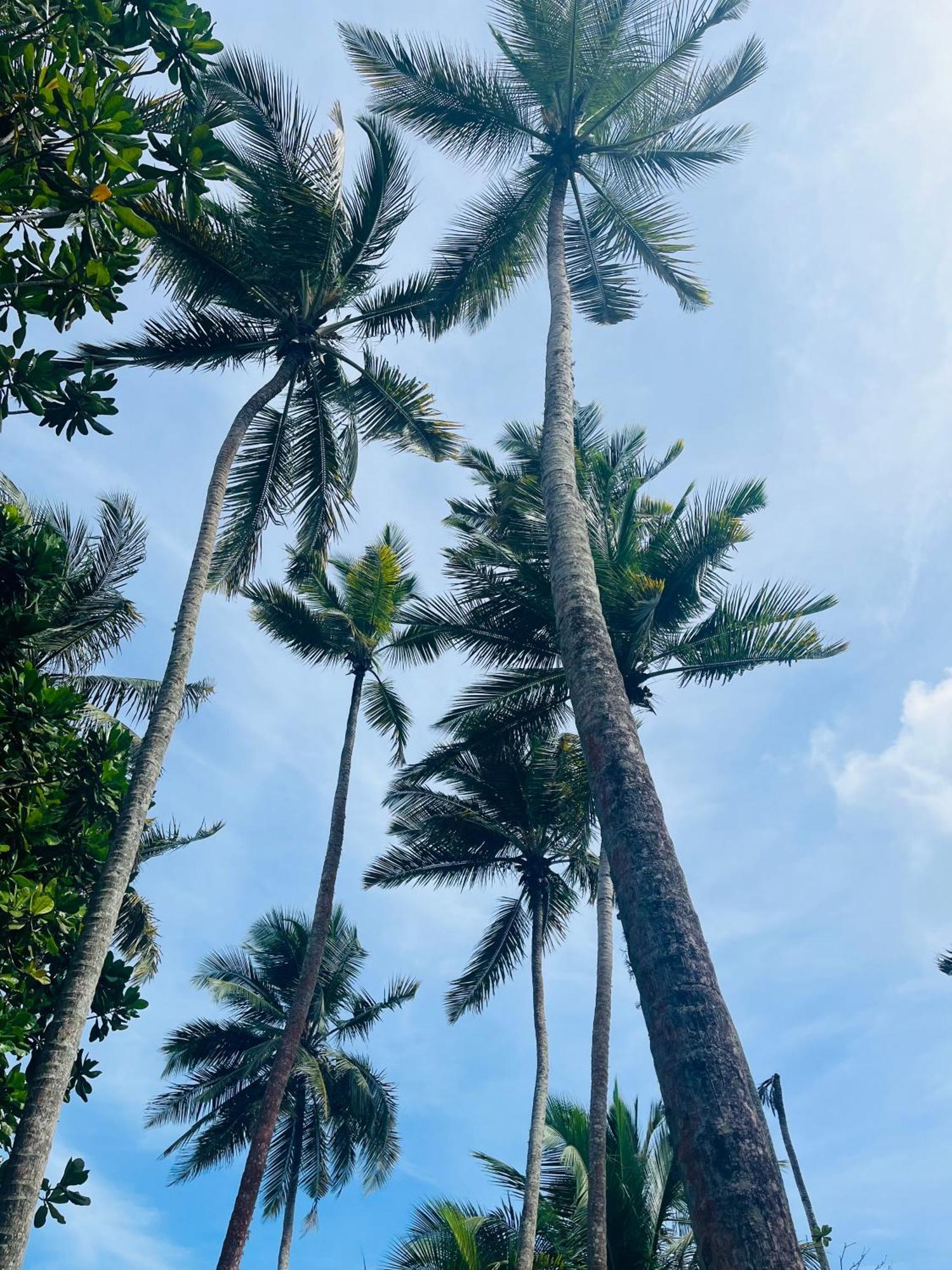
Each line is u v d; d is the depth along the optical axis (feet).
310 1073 80.84
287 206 51.26
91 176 22.54
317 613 72.79
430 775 66.80
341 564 76.33
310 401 57.52
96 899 31.65
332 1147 91.04
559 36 52.06
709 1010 18.93
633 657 57.16
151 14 25.54
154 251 50.75
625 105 55.26
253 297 53.06
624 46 52.54
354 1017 92.27
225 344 53.36
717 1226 16.03
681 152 56.54
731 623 57.16
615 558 59.88
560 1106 64.28
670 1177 55.93
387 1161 88.17
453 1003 75.51
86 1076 33.19
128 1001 35.12
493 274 58.03
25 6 23.44
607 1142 60.34
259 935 96.22
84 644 56.24
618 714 25.22
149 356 52.26
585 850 69.05
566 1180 61.11
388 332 58.29
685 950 19.93
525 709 63.72
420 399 58.95
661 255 58.13
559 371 40.09
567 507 32.94
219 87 50.75
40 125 22.43
